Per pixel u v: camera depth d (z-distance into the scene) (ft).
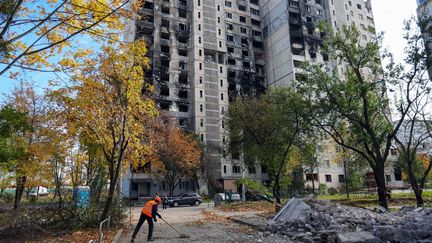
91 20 28.63
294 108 72.13
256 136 87.66
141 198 152.15
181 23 214.90
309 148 88.79
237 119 90.74
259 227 45.85
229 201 110.32
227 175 191.01
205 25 220.02
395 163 156.35
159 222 58.65
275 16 237.25
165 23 210.38
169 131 146.41
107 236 39.88
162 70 199.00
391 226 36.22
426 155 102.01
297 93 72.43
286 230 42.11
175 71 203.10
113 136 45.62
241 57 232.73
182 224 54.29
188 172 148.87
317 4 236.43
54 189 68.08
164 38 208.74
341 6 242.78
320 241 34.19
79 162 58.13
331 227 39.22
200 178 170.60
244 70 230.48
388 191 102.94
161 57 201.16
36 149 50.24
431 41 60.75
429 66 60.70
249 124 87.40
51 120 52.80
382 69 65.82
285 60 222.07
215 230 45.68
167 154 138.72
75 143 54.44
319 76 68.08
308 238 35.37
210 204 127.44
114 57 41.68
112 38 30.01
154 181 174.81
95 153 53.47
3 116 39.06
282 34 227.40
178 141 143.64
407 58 62.59
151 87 47.52
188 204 123.44
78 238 39.29
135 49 43.52
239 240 36.94
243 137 92.73
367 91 65.05
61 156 55.26
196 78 204.13
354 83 64.34
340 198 110.73
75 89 41.42
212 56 221.25
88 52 35.73
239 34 238.27
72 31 29.50
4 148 39.06
